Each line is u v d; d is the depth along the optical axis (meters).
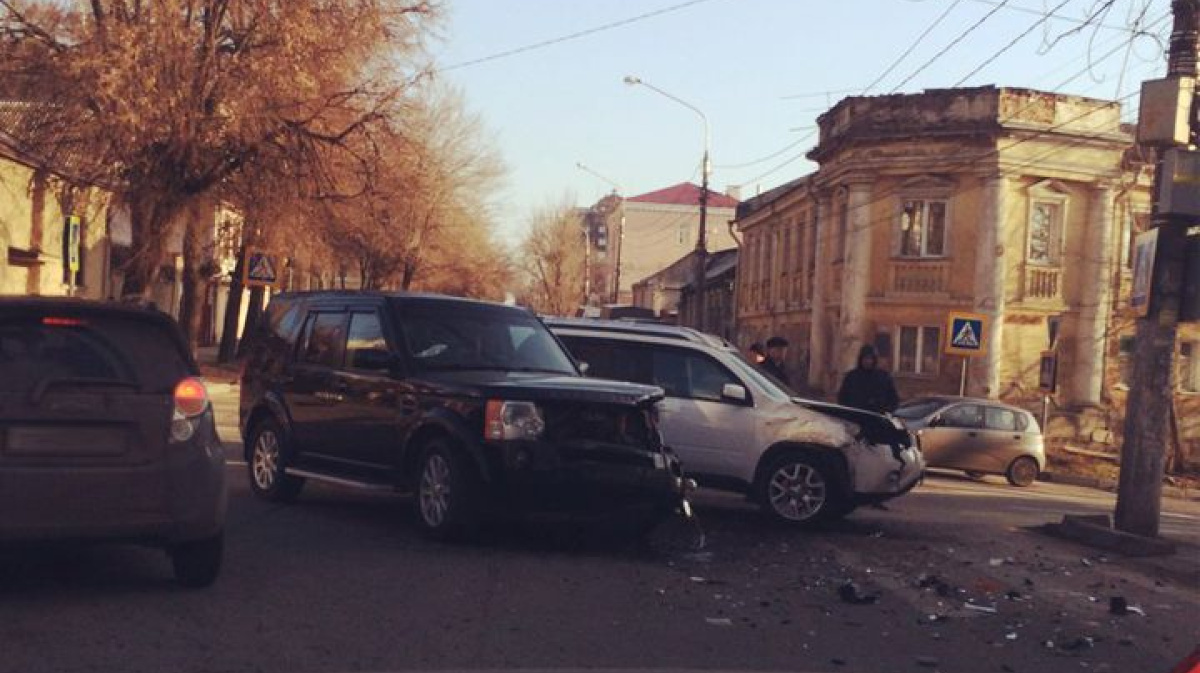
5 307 6.18
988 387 29.48
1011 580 8.77
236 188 23.66
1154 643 6.93
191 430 6.48
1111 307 30.38
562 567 8.10
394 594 6.95
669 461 8.91
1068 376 30.59
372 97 23.89
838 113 32.84
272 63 21.58
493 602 6.91
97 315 6.39
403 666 5.50
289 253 26.58
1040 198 30.06
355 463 9.62
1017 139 29.44
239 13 22.08
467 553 8.38
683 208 100.81
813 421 11.07
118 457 6.24
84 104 20.55
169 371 6.50
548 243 83.56
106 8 21.09
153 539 6.35
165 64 20.55
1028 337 30.22
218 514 6.55
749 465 11.15
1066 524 11.30
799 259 38.94
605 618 6.69
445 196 39.44
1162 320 10.56
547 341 10.29
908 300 30.70
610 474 8.55
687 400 11.38
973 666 6.17
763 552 9.43
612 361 11.62
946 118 30.00
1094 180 30.08
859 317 31.17
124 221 33.72
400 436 9.09
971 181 30.02
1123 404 30.50
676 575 8.13
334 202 24.55
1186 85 10.26
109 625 5.93
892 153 30.64
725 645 6.25
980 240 29.73
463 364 9.45
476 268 51.31
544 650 5.92
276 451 10.52
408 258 42.25
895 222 30.98
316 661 5.51
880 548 9.96
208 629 5.96
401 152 24.27
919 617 7.27
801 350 37.81
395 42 23.70
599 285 103.19
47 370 6.14
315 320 10.55
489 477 8.39
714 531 10.48
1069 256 30.34
